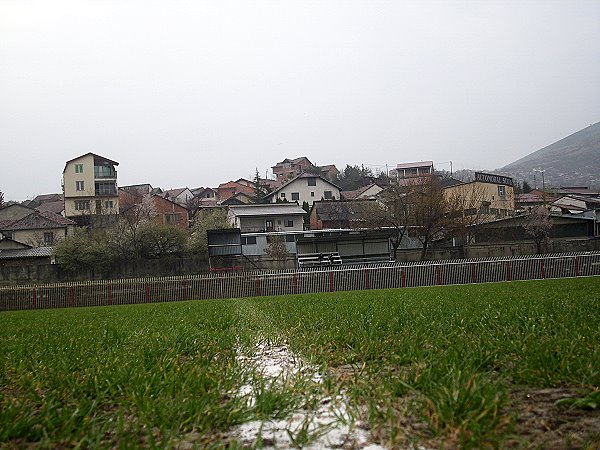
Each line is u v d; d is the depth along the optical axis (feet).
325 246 132.87
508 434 9.02
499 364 14.58
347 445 9.25
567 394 11.73
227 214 176.04
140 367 16.22
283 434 10.09
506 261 95.04
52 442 9.90
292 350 20.71
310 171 321.32
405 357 15.97
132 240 134.92
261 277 96.32
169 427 10.46
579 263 94.27
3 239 146.30
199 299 95.45
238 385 14.26
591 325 20.67
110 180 197.57
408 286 95.76
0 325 45.16
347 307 39.47
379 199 175.73
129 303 95.76
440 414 9.72
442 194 138.51
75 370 17.63
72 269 125.59
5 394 14.98
